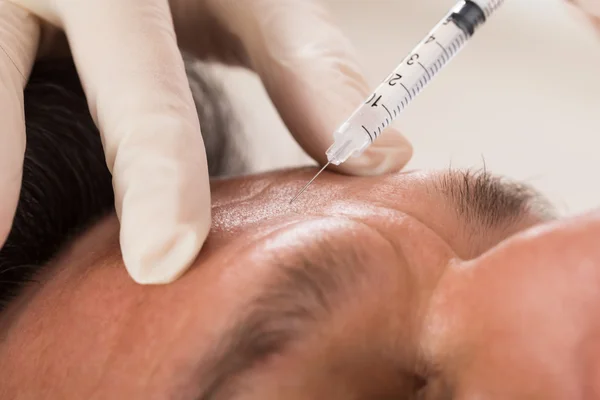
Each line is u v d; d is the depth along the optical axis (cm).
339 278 48
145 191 49
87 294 49
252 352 45
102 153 63
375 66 113
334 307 47
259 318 46
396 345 48
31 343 48
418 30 115
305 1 75
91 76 57
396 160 67
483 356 45
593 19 78
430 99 113
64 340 47
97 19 58
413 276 49
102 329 46
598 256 45
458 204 57
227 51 86
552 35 113
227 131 86
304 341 46
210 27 82
